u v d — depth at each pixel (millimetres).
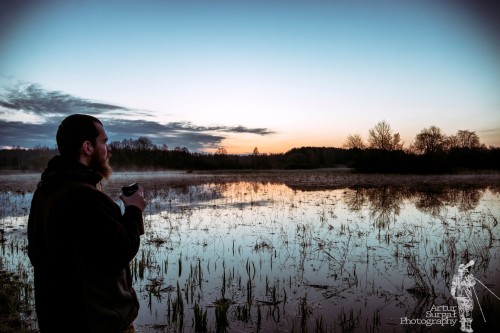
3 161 72000
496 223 13305
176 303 6000
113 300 2400
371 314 5898
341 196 23047
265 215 15625
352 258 9062
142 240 11062
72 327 2254
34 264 2398
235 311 6008
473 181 36094
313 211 16703
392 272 7977
